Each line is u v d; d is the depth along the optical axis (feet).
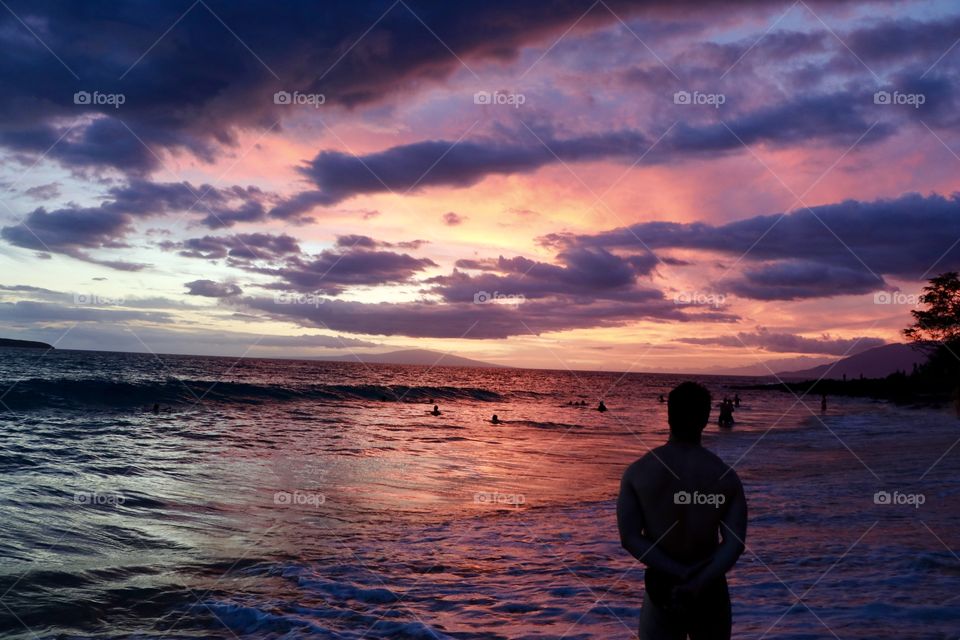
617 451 70.74
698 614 9.65
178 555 23.86
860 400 251.39
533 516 34.42
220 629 17.01
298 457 51.62
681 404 10.12
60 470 39.11
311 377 235.40
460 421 104.58
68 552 22.98
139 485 36.01
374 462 51.96
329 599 19.63
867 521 30.37
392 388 175.63
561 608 18.81
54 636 16.17
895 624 15.69
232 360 531.50
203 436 62.18
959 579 20.10
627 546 9.94
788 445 75.92
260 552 24.99
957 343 186.50
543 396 207.41
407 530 30.01
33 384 85.92
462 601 19.52
